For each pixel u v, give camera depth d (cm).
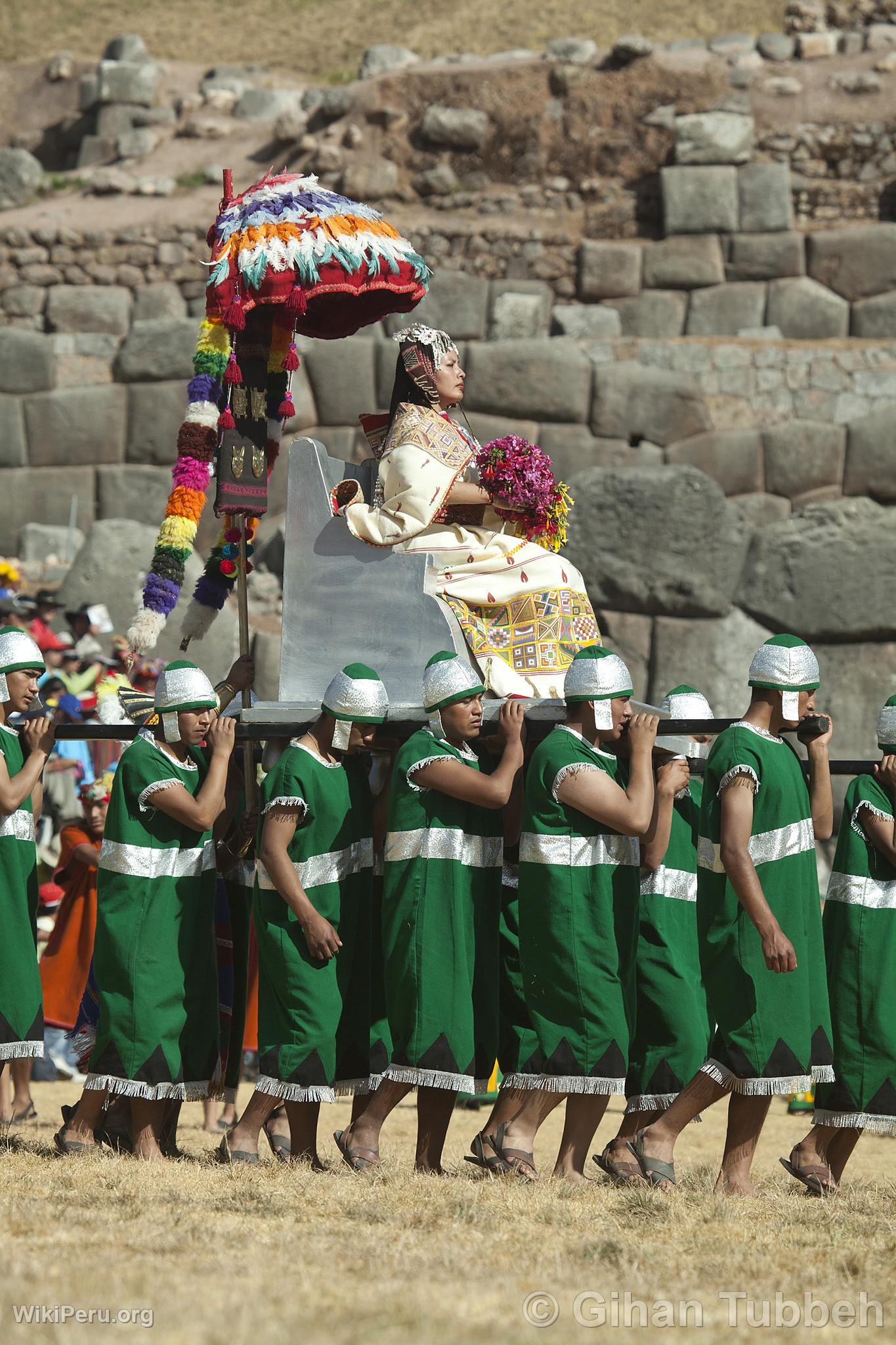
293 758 1504
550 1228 1183
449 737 1479
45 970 2212
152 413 4647
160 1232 1092
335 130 5172
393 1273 993
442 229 4844
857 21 5200
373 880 1617
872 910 1472
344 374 4459
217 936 1716
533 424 4359
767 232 4688
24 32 6825
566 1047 1424
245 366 1745
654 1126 1441
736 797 1401
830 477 4269
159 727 1555
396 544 1672
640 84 4991
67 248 4919
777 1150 2092
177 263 4909
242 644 1730
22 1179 1331
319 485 1691
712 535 4088
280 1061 1479
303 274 1698
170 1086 1511
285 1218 1184
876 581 4041
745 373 4397
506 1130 1467
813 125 4844
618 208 4891
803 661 1425
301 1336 814
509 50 6397
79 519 4638
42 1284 910
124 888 1530
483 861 1491
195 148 5450
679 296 4688
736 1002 1394
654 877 1583
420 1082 1442
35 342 4728
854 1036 1460
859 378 4369
